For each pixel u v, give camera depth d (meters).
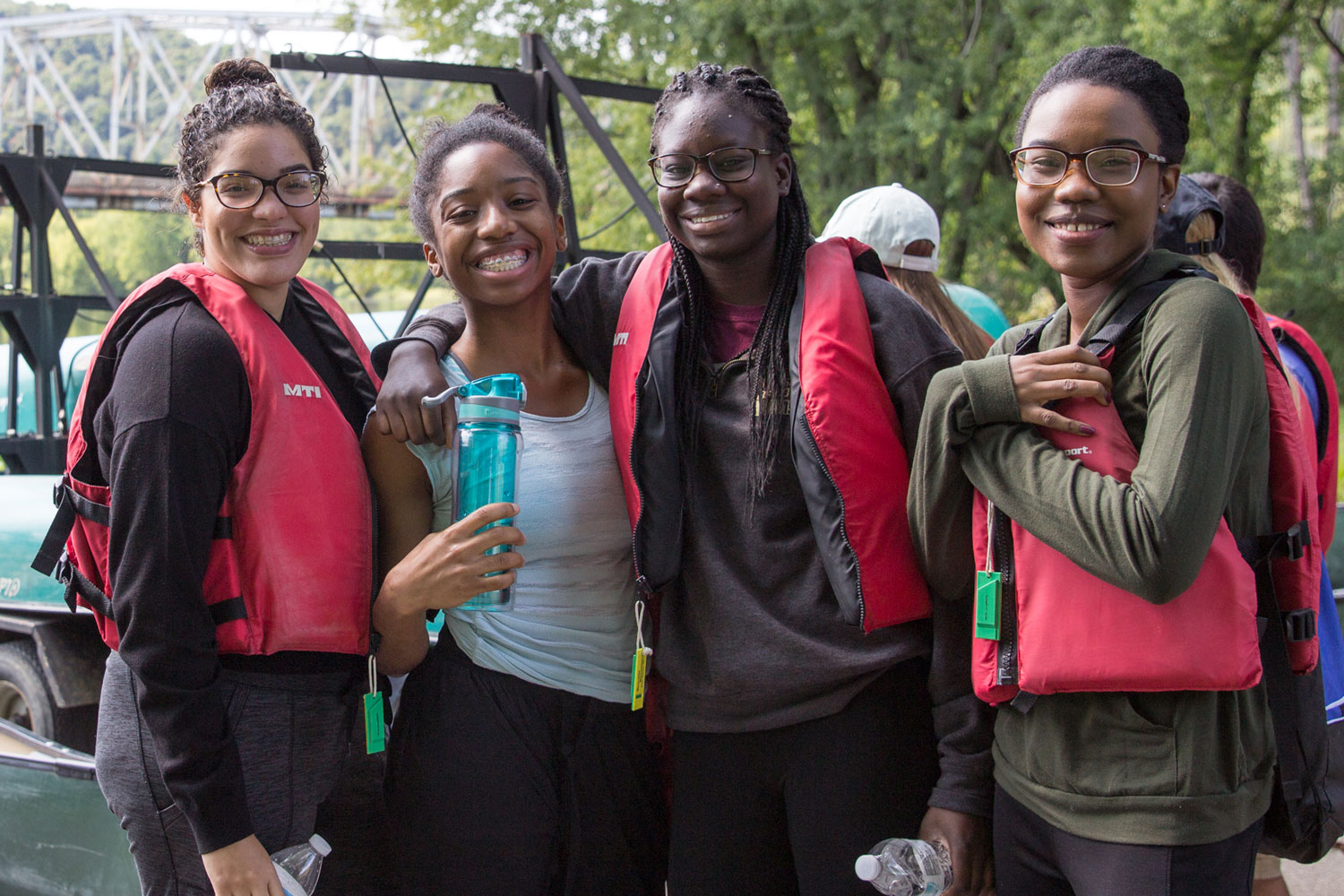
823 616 1.97
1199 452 1.53
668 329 2.06
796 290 2.04
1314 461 2.29
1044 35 11.92
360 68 5.16
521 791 2.09
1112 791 1.64
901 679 2.02
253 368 1.93
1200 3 11.13
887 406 1.96
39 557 1.98
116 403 1.83
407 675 2.29
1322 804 1.74
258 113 2.00
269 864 1.86
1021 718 1.77
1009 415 1.71
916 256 3.18
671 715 2.11
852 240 2.12
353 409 2.17
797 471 1.96
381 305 19.53
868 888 1.97
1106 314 1.71
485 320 2.15
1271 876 2.67
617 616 2.17
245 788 1.90
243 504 1.92
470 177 2.05
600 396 2.21
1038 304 14.82
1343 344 11.91
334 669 2.04
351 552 2.00
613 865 2.20
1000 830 1.83
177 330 1.86
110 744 1.98
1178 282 1.66
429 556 1.95
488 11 15.57
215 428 1.84
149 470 1.79
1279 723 1.71
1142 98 1.68
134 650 1.79
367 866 2.54
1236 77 11.61
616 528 2.14
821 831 1.97
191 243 2.26
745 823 2.05
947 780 1.93
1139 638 1.61
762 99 2.01
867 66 14.66
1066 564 1.68
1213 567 1.62
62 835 2.91
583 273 2.30
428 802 2.09
